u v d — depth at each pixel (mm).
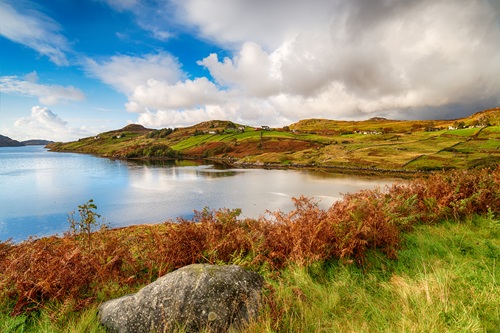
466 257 5098
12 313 4074
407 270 4844
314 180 50375
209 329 3434
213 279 3832
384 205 7391
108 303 4004
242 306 3738
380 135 154500
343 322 3590
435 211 7539
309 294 4242
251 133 181875
